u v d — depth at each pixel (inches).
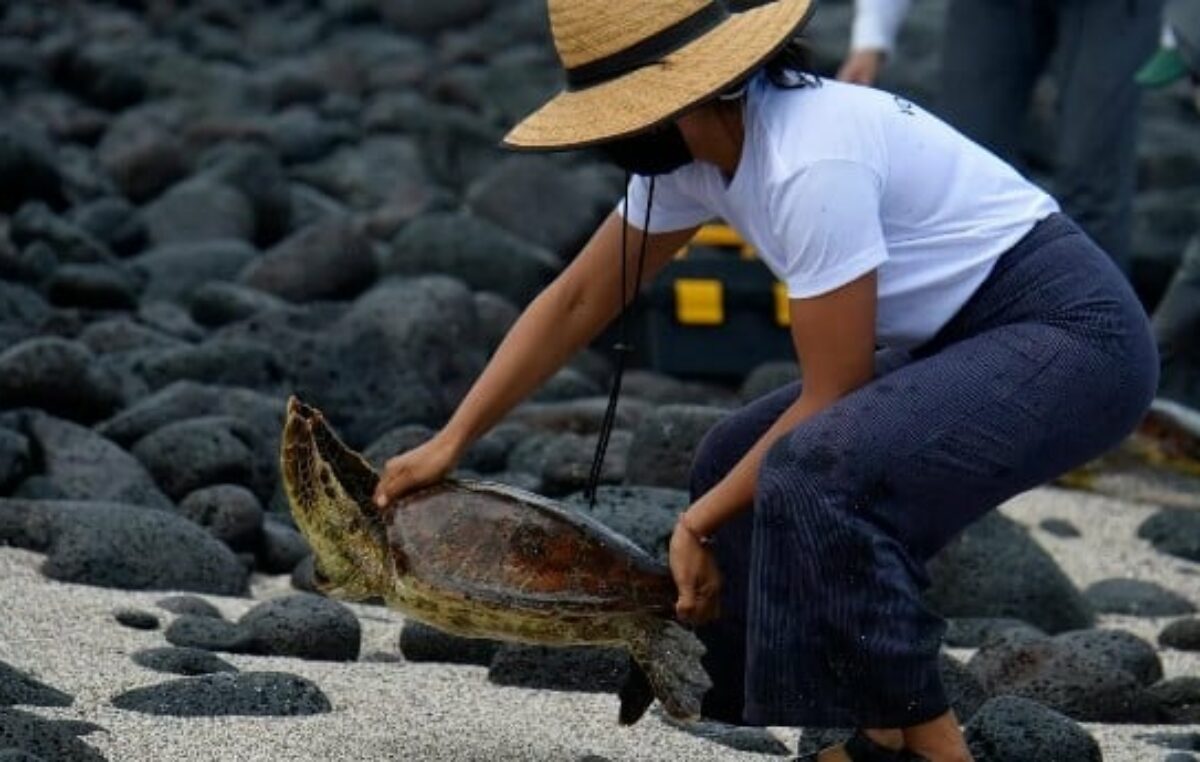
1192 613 331.3
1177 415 396.5
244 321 440.5
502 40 938.7
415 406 402.3
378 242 591.5
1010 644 276.8
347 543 219.9
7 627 265.6
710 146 206.8
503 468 377.7
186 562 300.4
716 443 226.1
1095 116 426.3
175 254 529.3
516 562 213.6
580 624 213.3
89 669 252.1
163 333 454.3
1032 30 431.8
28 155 559.2
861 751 214.4
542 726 245.8
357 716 242.8
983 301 209.2
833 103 204.7
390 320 425.1
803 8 204.4
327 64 835.4
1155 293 533.3
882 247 201.6
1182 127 773.3
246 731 231.3
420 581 214.2
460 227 512.4
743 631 220.5
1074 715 268.5
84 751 216.5
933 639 204.7
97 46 826.8
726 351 456.8
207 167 618.8
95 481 336.8
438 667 272.5
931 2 959.6
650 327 463.5
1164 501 390.0
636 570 215.2
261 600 303.6
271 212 591.2
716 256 454.0
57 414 374.3
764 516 204.1
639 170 212.2
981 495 206.7
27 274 491.5
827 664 204.4
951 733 207.9
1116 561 359.6
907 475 203.3
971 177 210.2
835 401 205.0
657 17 205.3
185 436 348.5
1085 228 430.9
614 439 359.6
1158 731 263.0
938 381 204.7
